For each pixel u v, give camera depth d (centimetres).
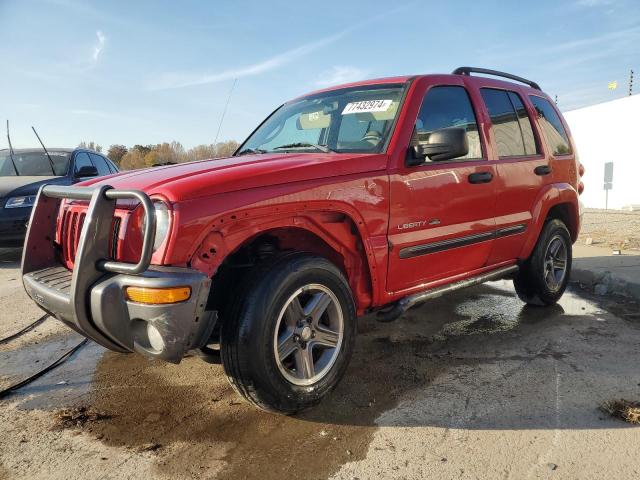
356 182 301
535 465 234
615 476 225
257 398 260
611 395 300
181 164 330
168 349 234
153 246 229
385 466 236
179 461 244
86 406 303
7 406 305
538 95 499
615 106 1989
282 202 267
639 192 1886
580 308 489
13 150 909
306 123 395
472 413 283
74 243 295
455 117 381
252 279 262
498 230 402
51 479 232
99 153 1017
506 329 429
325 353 292
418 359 365
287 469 236
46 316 487
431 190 343
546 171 459
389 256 320
